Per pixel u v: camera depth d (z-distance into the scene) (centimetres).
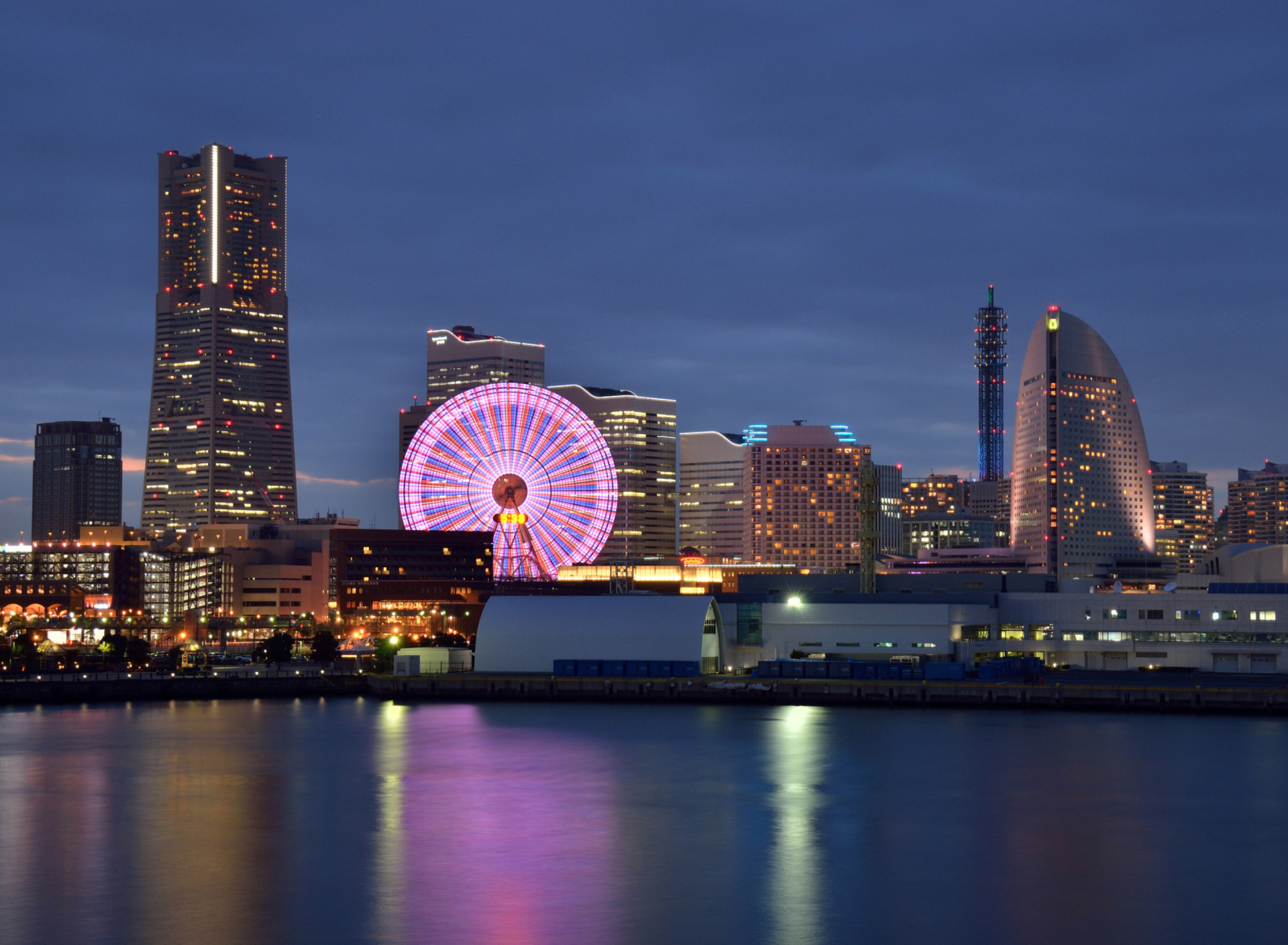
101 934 9631
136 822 13425
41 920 9956
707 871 11300
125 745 18675
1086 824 13200
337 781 15650
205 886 10869
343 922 9869
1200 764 16388
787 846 12250
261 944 9381
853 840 12469
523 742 18575
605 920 9888
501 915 10012
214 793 14962
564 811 13800
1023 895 10644
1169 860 11744
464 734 19475
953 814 13612
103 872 11344
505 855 11881
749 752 17550
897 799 14338
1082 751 17462
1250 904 10431
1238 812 13688
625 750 17725
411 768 16500
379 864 11550
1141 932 9744
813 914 10075
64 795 14888
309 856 11856
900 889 10788
